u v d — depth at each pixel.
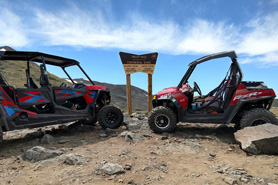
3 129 3.91
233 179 2.24
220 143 3.84
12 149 3.69
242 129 3.66
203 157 3.10
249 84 4.49
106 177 2.35
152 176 2.40
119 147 3.57
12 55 4.33
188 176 2.41
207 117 4.39
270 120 3.82
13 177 2.42
